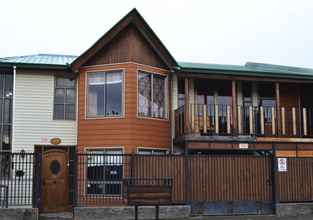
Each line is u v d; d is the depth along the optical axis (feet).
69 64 65.67
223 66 71.82
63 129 66.69
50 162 59.62
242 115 68.39
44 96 67.00
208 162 58.34
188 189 57.21
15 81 66.49
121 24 63.77
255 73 69.56
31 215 52.37
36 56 74.18
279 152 68.13
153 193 50.31
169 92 68.18
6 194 53.31
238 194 58.80
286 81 71.51
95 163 55.67
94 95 65.46
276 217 57.00
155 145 65.62
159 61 67.41
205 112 65.87
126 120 63.26
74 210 53.62
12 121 65.72
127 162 56.08
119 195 55.57
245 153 68.64
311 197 61.00
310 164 61.57
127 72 63.82
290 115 71.87
